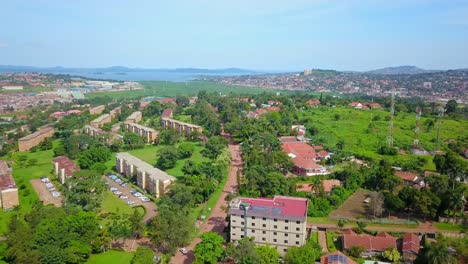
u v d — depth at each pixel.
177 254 144.25
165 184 194.50
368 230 157.75
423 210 165.00
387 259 136.38
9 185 194.38
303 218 140.75
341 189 196.50
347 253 141.12
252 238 140.38
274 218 143.50
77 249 131.62
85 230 141.62
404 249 137.50
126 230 150.50
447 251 118.25
